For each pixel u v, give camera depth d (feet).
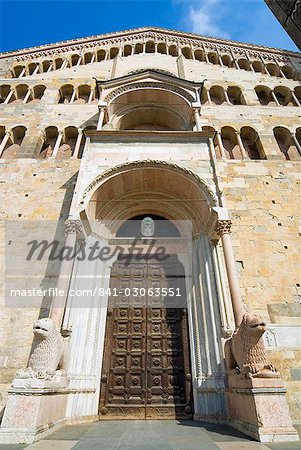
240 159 50.08
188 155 38.68
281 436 17.65
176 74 67.10
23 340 31.65
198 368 29.58
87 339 30.25
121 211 41.45
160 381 31.01
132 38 79.87
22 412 18.61
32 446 16.40
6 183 44.70
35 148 50.49
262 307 33.94
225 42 77.77
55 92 62.18
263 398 19.10
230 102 63.36
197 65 70.90
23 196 43.09
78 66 70.33
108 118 49.47
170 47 77.87
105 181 35.63
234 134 54.24
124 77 52.60
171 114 51.90
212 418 25.70
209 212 34.17
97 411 28.30
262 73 71.31
